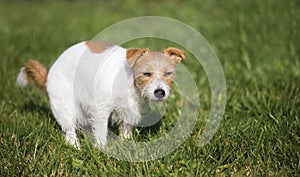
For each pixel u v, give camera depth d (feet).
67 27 50.90
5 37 45.65
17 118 22.67
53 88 20.67
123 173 18.03
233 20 42.96
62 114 20.68
